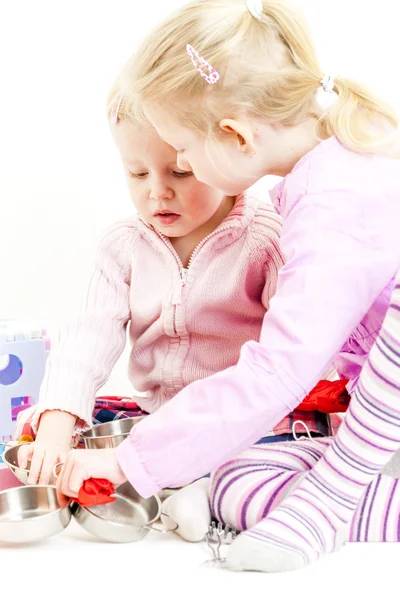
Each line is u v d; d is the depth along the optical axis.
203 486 1.17
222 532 1.09
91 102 2.31
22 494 1.17
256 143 1.18
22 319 1.83
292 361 1.03
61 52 2.31
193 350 1.46
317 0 2.28
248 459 1.13
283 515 1.01
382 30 2.31
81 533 1.14
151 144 1.31
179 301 1.42
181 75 1.14
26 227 2.28
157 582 0.93
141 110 1.25
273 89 1.17
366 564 0.99
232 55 1.15
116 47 2.33
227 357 1.46
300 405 1.29
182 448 1.04
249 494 1.09
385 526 1.06
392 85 2.27
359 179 1.12
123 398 1.63
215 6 1.19
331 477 1.04
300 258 1.08
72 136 2.31
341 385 1.30
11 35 2.28
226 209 1.46
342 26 2.30
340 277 1.06
